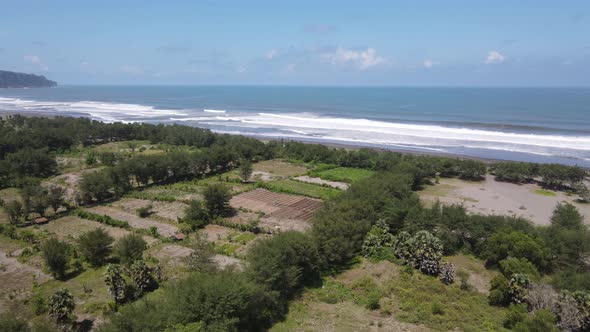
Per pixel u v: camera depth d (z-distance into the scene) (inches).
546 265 1462.8
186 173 2812.5
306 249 1387.8
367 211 1812.3
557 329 1016.2
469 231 1673.2
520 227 1635.1
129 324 947.3
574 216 1777.8
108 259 1584.6
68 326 1111.0
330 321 1170.0
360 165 3154.5
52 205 2066.9
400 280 1403.8
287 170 3093.0
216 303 1010.7
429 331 1114.7
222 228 1915.6
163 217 2030.0
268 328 1130.7
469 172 2824.8
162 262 1545.3
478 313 1197.1
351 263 1557.6
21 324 1007.6
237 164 3166.8
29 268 1508.4
